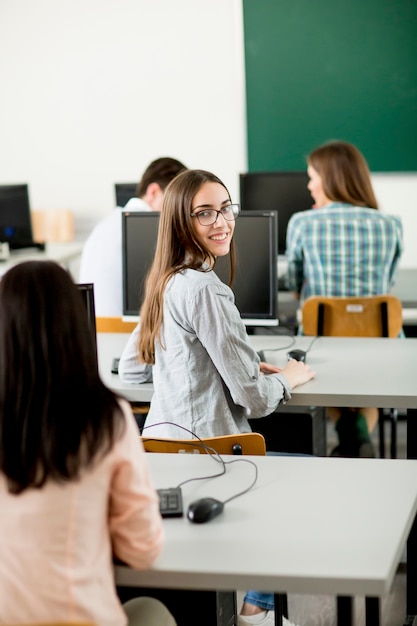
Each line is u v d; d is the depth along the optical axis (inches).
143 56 249.6
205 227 91.7
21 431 54.7
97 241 139.8
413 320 189.9
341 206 146.3
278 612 85.8
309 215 147.3
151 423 94.3
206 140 251.6
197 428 90.7
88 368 56.4
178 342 90.8
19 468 54.6
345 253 146.0
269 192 183.2
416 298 159.0
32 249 220.2
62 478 54.6
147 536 58.4
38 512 54.7
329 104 241.4
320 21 237.0
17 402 55.0
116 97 253.6
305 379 103.8
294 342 124.9
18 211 209.9
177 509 68.0
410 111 237.5
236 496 71.5
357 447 135.0
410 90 236.4
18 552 54.7
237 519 67.3
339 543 63.1
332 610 108.4
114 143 256.7
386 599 108.3
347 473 75.7
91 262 139.5
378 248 145.9
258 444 81.4
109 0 247.9
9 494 55.5
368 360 114.3
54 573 54.1
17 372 55.3
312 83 241.1
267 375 100.1
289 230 150.3
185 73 248.4
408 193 243.0
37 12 252.1
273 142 247.3
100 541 56.4
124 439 57.2
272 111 245.3
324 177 146.8
